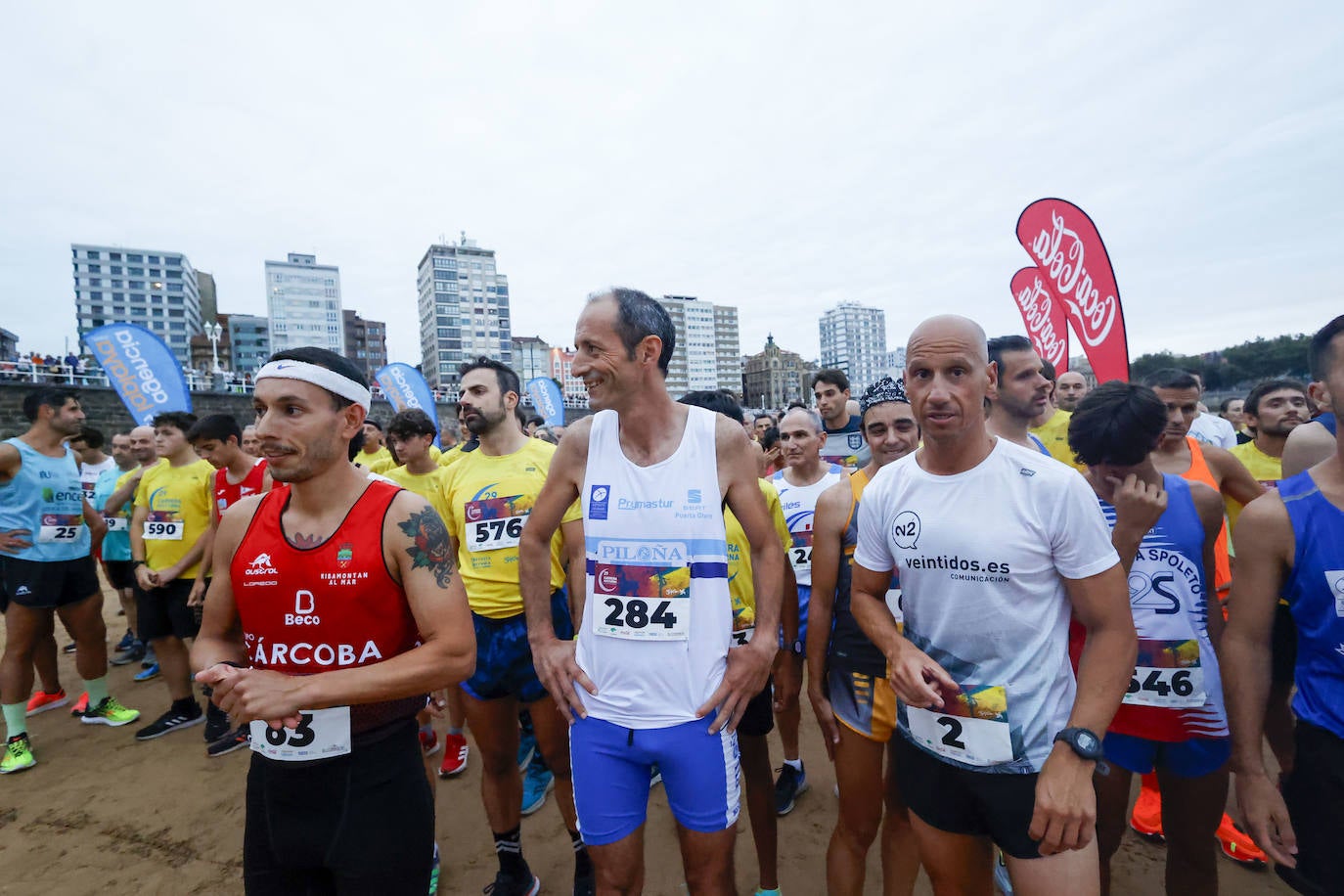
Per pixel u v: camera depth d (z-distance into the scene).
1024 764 1.44
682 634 1.72
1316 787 1.52
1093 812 1.30
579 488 1.97
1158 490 1.76
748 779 2.44
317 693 1.34
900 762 1.71
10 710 3.82
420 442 3.83
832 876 2.13
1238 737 1.62
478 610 2.63
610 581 1.77
